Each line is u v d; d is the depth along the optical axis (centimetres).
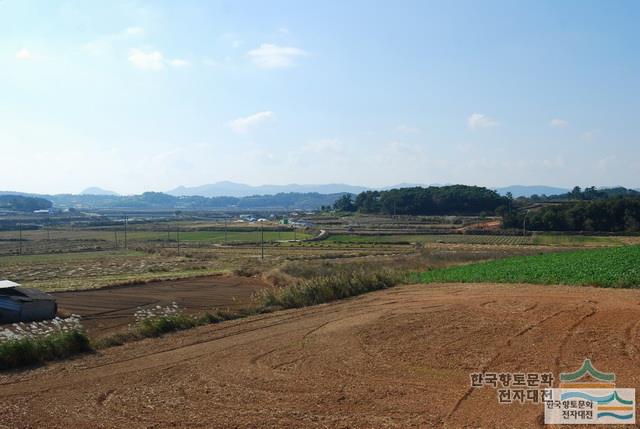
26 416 1435
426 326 2423
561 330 2219
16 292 3381
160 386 1667
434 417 1320
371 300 3456
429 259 6981
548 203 16738
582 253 6088
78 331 2239
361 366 1809
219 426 1312
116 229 16962
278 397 1517
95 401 1543
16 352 1967
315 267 5834
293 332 2455
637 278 3741
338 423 1302
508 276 4409
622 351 1853
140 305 3822
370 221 16975
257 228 16900
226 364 1906
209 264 8075
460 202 18625
